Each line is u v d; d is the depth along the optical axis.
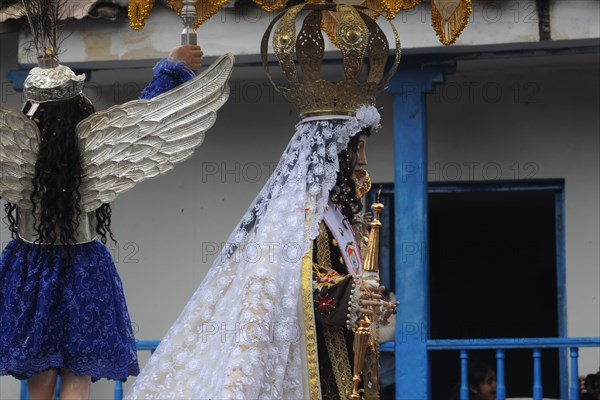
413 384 20.64
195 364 11.84
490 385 21.55
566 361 22.72
